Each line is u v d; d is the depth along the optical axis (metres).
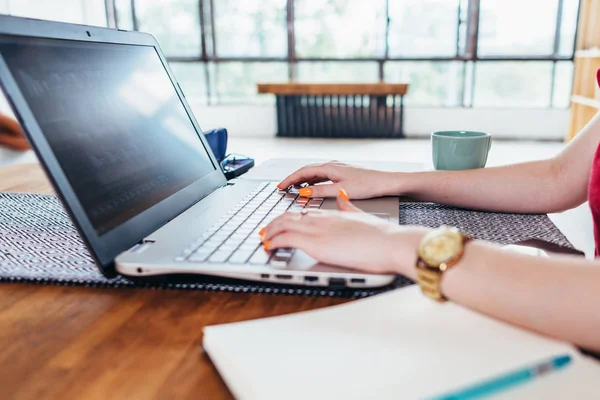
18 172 1.07
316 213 0.53
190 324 0.42
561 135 5.69
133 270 0.48
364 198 0.75
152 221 0.58
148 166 0.63
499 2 5.62
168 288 0.49
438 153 0.88
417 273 0.42
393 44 5.98
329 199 0.73
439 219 0.70
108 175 0.54
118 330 0.41
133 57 0.72
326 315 0.39
